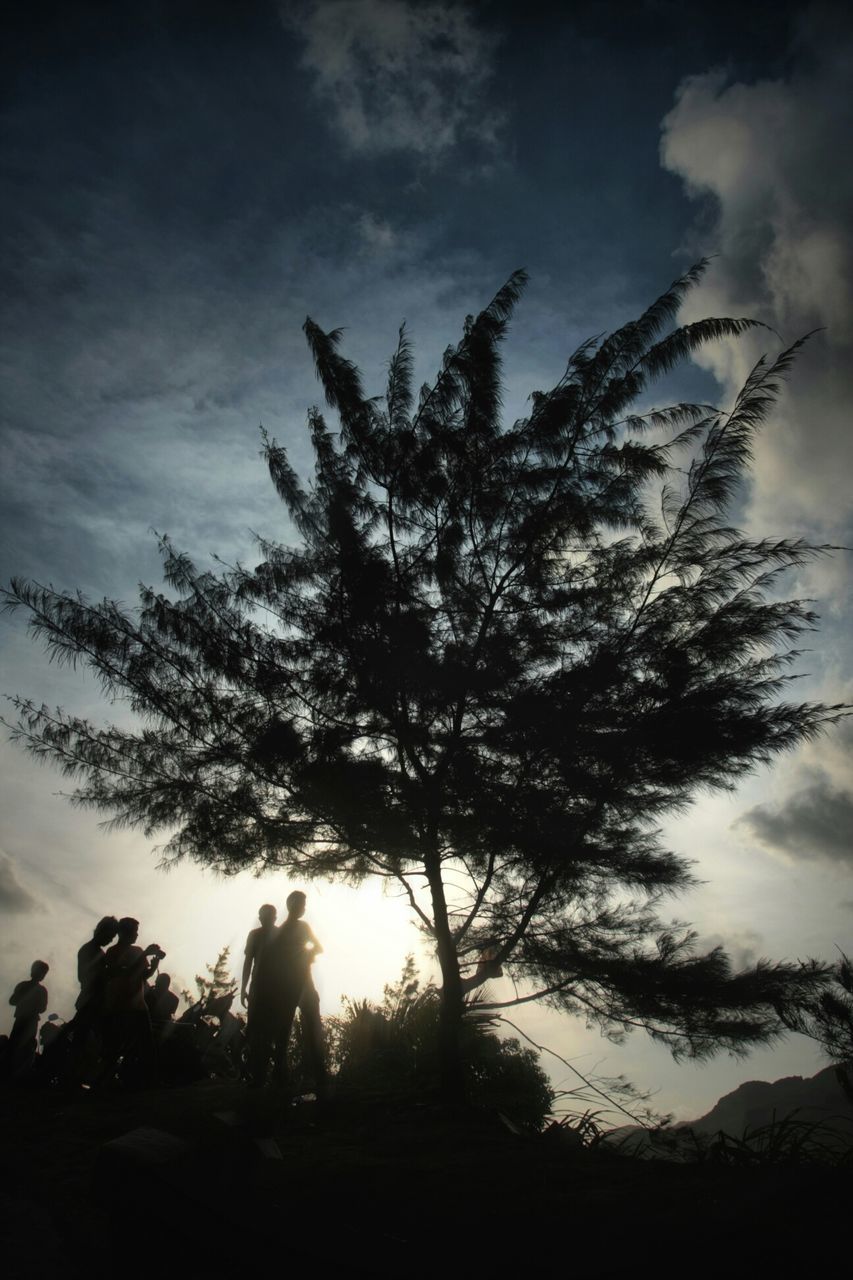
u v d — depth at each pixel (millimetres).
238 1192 4094
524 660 8469
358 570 8492
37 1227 4141
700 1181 4746
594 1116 7109
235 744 8438
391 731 8469
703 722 7586
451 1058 7938
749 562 8219
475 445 8875
